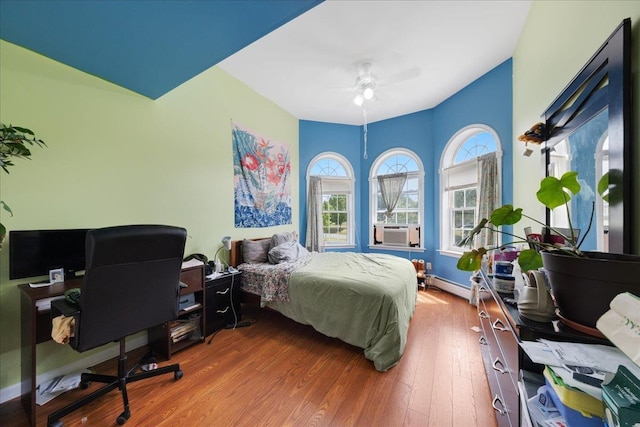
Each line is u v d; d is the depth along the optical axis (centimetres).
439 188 397
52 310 142
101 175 200
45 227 172
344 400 155
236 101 325
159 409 149
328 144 473
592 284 78
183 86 260
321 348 218
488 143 337
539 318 92
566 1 158
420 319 276
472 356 203
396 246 440
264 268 274
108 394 161
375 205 482
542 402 78
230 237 299
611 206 106
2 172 156
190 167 267
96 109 197
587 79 127
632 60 98
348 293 212
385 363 184
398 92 361
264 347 221
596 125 122
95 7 130
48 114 173
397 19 222
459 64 294
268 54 272
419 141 426
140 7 132
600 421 61
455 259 369
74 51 166
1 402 155
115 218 208
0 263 157
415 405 151
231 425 138
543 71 193
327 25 228
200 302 237
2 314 157
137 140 222
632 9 100
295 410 148
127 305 143
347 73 310
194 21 143
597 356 70
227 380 175
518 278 143
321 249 452
